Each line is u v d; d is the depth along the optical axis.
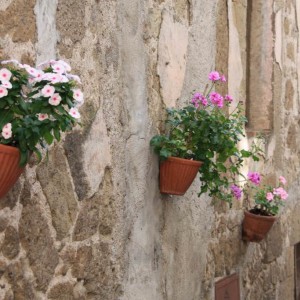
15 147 1.79
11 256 2.08
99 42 2.53
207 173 3.10
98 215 2.54
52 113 1.84
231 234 4.02
